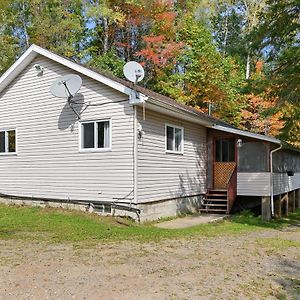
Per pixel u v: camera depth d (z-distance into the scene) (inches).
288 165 728.3
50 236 341.1
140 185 450.9
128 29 998.4
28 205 544.7
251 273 240.1
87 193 484.7
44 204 528.4
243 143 593.6
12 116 570.3
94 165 478.9
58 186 514.3
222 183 626.8
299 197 863.1
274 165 600.1
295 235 415.2
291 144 682.2
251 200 633.0
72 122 502.0
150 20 965.2
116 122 461.7
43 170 531.2
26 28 1008.9
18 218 443.2
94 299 184.5
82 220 430.0
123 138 455.2
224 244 330.6
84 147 490.6
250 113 1016.2
